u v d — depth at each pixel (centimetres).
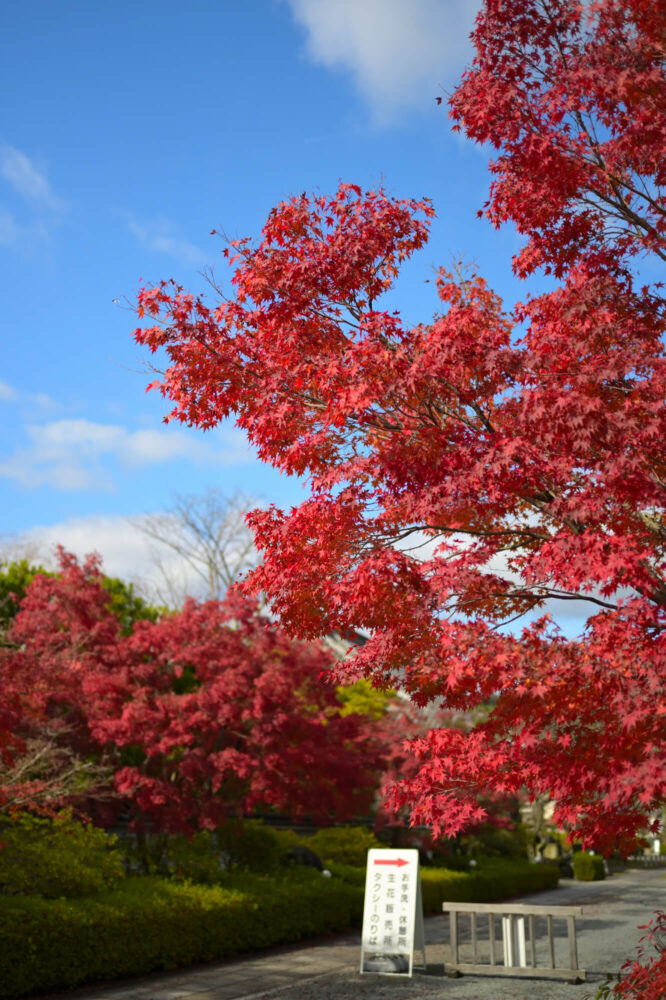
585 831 567
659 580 558
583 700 524
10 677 1098
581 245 665
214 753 1484
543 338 587
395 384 562
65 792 1228
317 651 1650
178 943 1212
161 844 1552
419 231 640
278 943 1457
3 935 952
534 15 602
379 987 1152
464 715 2311
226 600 1578
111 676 1469
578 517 504
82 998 1011
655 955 1336
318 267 623
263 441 630
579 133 624
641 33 587
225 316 648
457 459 553
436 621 564
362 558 600
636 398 539
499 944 1546
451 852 2500
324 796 1594
